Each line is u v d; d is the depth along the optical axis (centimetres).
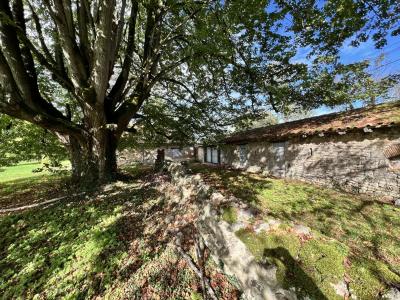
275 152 1195
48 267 365
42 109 731
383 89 837
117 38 786
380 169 724
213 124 1123
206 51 723
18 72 647
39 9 812
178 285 294
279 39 794
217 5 663
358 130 769
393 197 680
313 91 848
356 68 774
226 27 682
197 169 1592
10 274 357
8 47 618
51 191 899
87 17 753
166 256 354
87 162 852
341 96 819
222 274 295
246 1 636
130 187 770
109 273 333
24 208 666
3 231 502
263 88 877
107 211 557
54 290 315
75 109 1128
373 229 463
